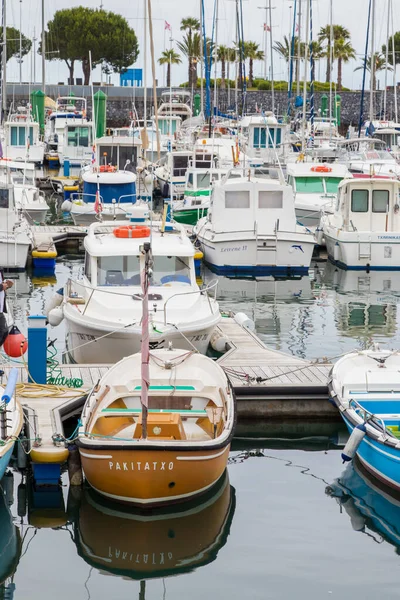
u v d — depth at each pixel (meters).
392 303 22.77
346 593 9.20
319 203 30.72
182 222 30.70
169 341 15.27
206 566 9.76
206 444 10.59
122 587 9.35
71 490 11.66
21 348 13.78
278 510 11.15
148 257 11.38
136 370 13.30
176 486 10.77
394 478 11.36
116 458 10.48
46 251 26.38
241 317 17.97
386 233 26.59
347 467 12.59
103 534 10.49
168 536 10.45
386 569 9.71
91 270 17.02
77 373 14.94
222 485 11.89
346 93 73.94
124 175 32.16
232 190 26.39
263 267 26.05
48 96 72.44
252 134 41.44
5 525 10.77
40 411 12.88
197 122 49.75
